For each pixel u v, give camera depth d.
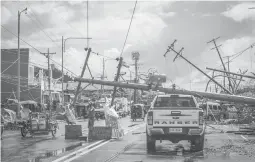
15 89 59.62
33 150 14.08
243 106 43.03
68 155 12.34
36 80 61.06
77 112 63.78
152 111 13.29
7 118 31.47
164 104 15.17
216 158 11.51
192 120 13.09
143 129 27.48
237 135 21.47
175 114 13.16
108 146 15.24
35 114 22.52
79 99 70.12
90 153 12.87
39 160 11.20
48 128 21.31
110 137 18.64
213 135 21.47
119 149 14.12
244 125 33.59
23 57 59.91
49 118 22.36
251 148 14.38
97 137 18.67
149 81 31.50
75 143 16.80
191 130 13.04
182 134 13.14
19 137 21.55
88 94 81.12
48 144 16.48
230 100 31.00
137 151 13.42
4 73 59.72
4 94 59.50
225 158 11.51
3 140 19.27
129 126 32.00
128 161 10.90
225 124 36.28
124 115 69.38
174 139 13.50
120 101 68.75
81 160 11.12
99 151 13.47
